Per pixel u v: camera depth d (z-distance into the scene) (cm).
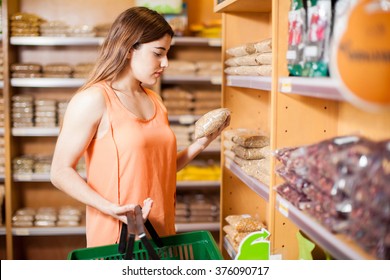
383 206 119
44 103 464
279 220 211
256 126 320
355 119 198
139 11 248
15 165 463
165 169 255
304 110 209
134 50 246
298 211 171
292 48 183
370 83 121
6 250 499
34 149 504
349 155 133
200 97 478
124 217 221
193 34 503
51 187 510
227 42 313
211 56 508
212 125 270
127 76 252
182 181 471
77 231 468
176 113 473
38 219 471
